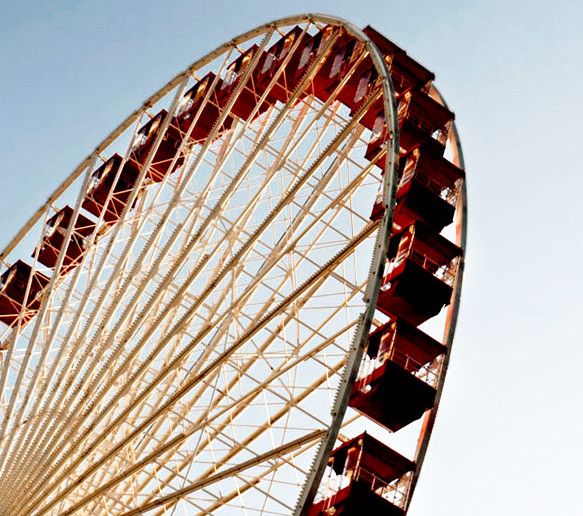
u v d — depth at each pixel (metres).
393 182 27.81
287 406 29.56
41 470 31.36
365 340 25.25
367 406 30.52
